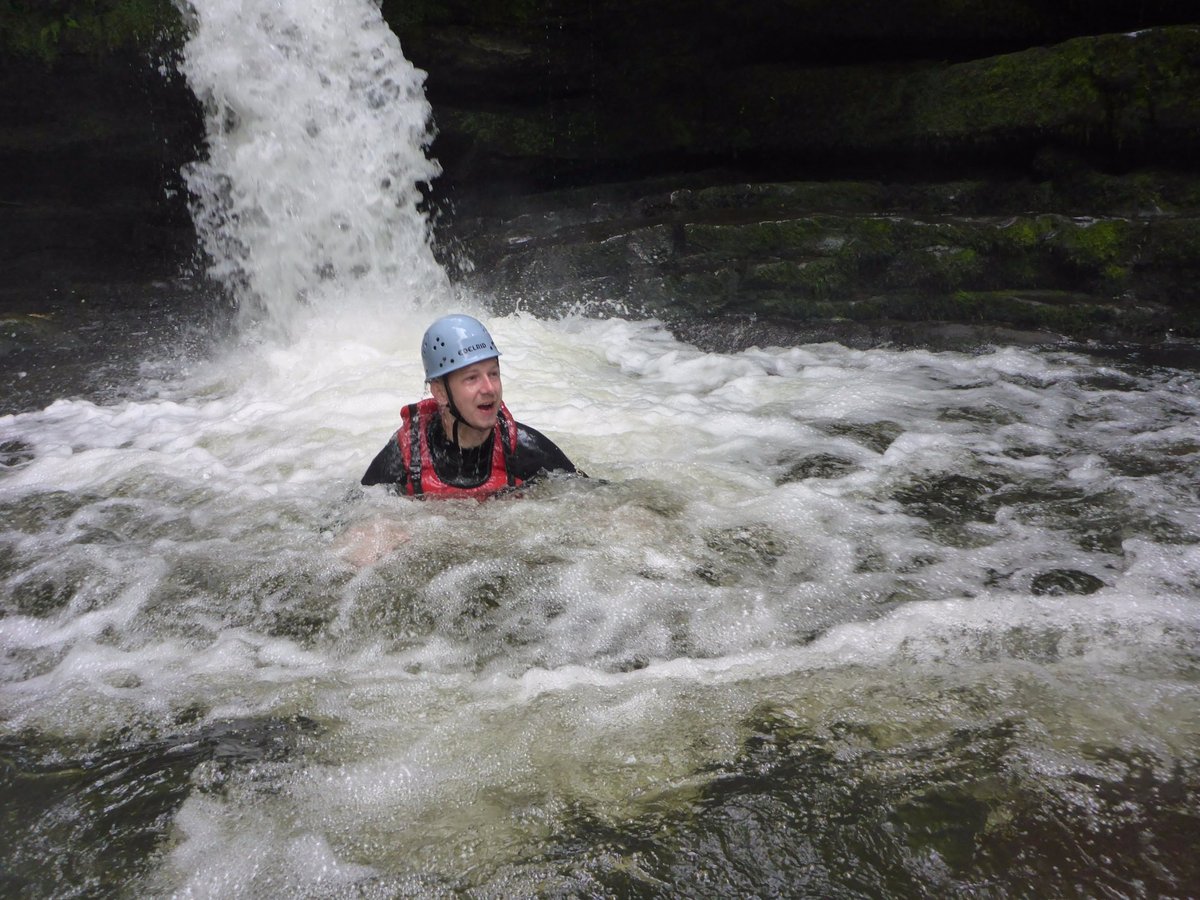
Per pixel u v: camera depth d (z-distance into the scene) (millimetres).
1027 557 4172
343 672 3586
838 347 7477
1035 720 3076
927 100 8992
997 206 8789
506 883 2568
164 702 3447
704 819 2752
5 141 10289
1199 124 7734
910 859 2580
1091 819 2674
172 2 9898
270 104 9094
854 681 3338
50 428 6535
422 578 4074
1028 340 7332
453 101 10633
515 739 3133
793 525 4484
